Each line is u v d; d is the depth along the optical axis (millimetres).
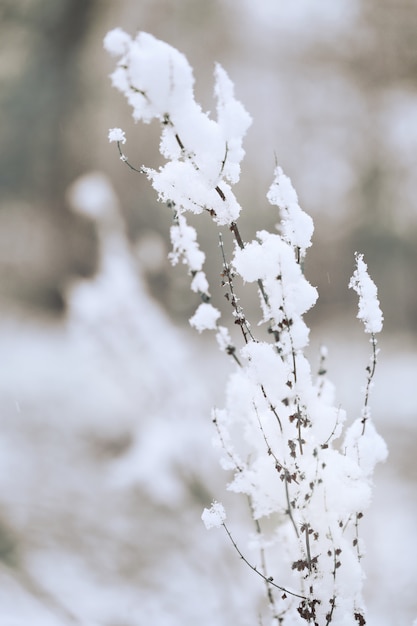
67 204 16922
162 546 5125
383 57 12078
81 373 11953
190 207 1546
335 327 18109
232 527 5047
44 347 14312
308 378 1627
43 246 17766
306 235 1568
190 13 17172
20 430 8688
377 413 10734
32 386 11188
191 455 6207
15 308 17156
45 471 7152
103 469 7242
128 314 6711
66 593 4270
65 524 5594
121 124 16578
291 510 1685
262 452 1686
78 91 17469
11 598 4012
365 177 17500
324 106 16344
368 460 1686
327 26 13266
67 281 16406
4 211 18156
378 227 18859
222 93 1469
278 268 1549
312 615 1601
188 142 1448
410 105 13180
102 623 3775
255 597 3955
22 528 5371
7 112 18094
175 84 1374
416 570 4727
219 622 3721
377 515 6254
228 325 14422
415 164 16562
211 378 7727
